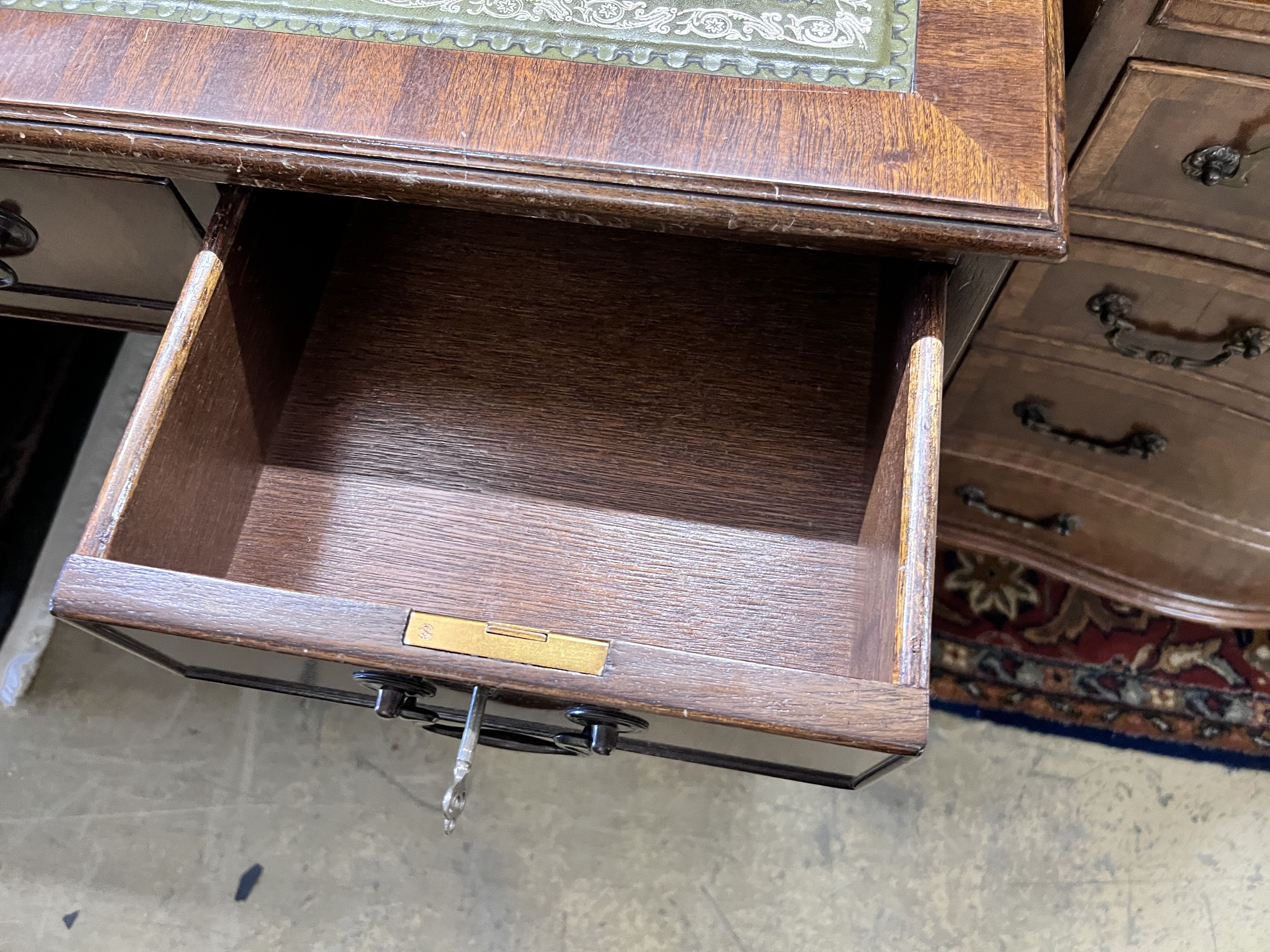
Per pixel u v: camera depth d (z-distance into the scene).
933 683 0.97
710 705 0.44
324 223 0.67
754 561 0.62
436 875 0.88
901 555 0.49
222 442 0.58
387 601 0.61
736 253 0.70
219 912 0.86
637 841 0.90
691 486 0.64
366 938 0.86
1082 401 0.76
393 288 0.69
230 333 0.56
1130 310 0.67
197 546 0.57
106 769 0.90
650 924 0.88
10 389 0.99
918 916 0.89
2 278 0.65
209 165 0.51
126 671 0.93
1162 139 0.57
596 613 0.61
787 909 0.89
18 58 0.52
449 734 0.61
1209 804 0.93
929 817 0.92
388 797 0.90
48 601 0.93
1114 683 0.97
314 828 0.89
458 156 0.50
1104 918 0.89
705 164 0.49
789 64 0.52
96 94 0.51
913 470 0.50
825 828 0.92
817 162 0.50
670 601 0.61
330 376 0.66
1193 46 0.53
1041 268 0.65
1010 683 0.97
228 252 0.54
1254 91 0.54
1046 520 0.88
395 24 0.53
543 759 0.93
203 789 0.89
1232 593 0.88
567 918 0.87
